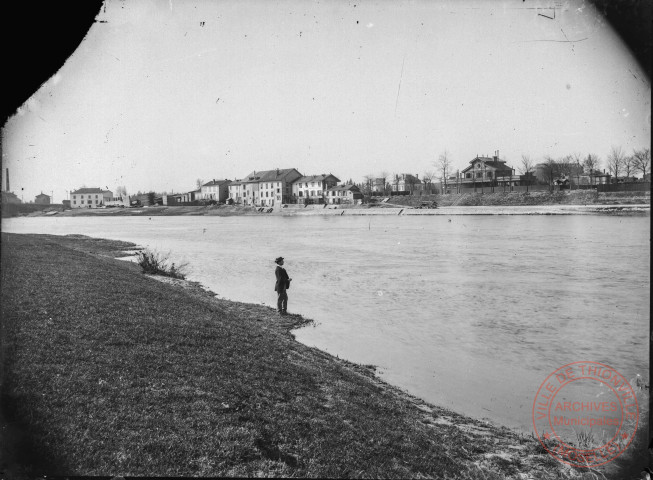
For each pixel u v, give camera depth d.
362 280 24.78
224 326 11.01
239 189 144.00
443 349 13.14
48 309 9.35
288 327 15.23
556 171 88.75
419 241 44.56
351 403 7.80
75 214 135.00
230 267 29.88
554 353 12.83
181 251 38.91
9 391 5.59
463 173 104.25
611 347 13.23
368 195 122.50
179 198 160.62
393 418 7.75
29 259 16.84
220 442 5.37
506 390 10.16
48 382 5.99
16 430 4.87
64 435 4.93
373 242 45.06
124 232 63.56
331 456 5.69
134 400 5.97
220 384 7.03
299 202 128.50
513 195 86.56
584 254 32.28
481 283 23.47
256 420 6.15
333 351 12.81
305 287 22.88
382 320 16.41
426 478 5.84
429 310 18.02
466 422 8.38
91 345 7.61
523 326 15.66
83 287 12.41
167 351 8.07
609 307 18.11
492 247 38.09
